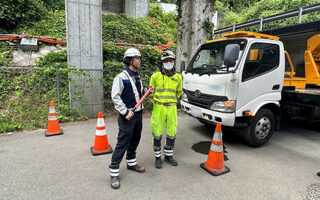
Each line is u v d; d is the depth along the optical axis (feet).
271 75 12.98
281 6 45.85
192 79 14.03
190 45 21.57
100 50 18.31
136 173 9.70
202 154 12.09
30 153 11.21
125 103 8.71
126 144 8.70
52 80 19.44
